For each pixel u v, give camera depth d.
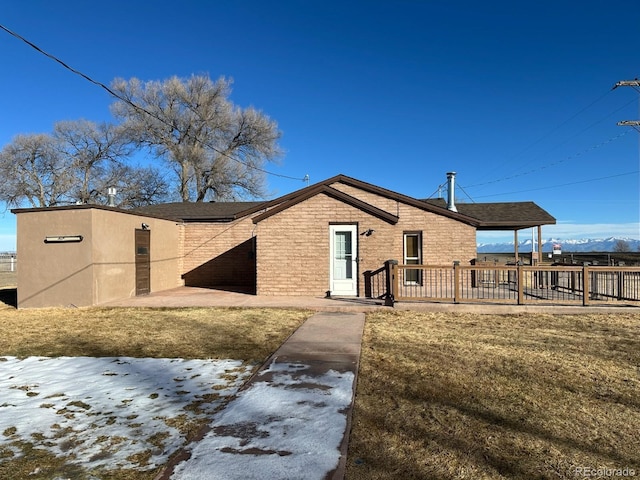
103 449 3.35
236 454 3.18
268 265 12.72
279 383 4.83
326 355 6.01
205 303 11.17
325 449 3.26
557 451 3.28
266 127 35.41
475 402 4.27
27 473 3.00
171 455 3.25
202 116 33.75
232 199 35.34
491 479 2.89
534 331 7.62
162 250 14.97
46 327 8.33
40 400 4.40
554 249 25.33
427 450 3.29
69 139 36.56
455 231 14.96
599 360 5.73
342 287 12.54
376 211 12.28
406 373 5.20
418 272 15.04
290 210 12.69
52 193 36.69
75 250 11.12
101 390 4.69
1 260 31.64
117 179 36.69
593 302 9.93
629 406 4.16
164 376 5.18
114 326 8.33
